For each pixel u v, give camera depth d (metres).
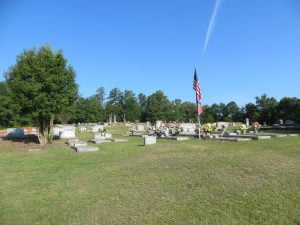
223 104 108.62
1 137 42.31
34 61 31.84
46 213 10.10
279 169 13.20
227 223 8.51
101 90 158.00
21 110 32.41
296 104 73.44
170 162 15.98
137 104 140.50
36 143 33.34
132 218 9.22
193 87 29.36
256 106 88.00
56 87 31.56
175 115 122.88
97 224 8.98
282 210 9.12
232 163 14.61
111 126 82.50
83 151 22.42
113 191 11.74
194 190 11.18
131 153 20.23
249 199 10.02
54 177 14.66
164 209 9.70
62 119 93.31
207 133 30.41
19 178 14.97
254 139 25.47
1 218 9.95
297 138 25.30
